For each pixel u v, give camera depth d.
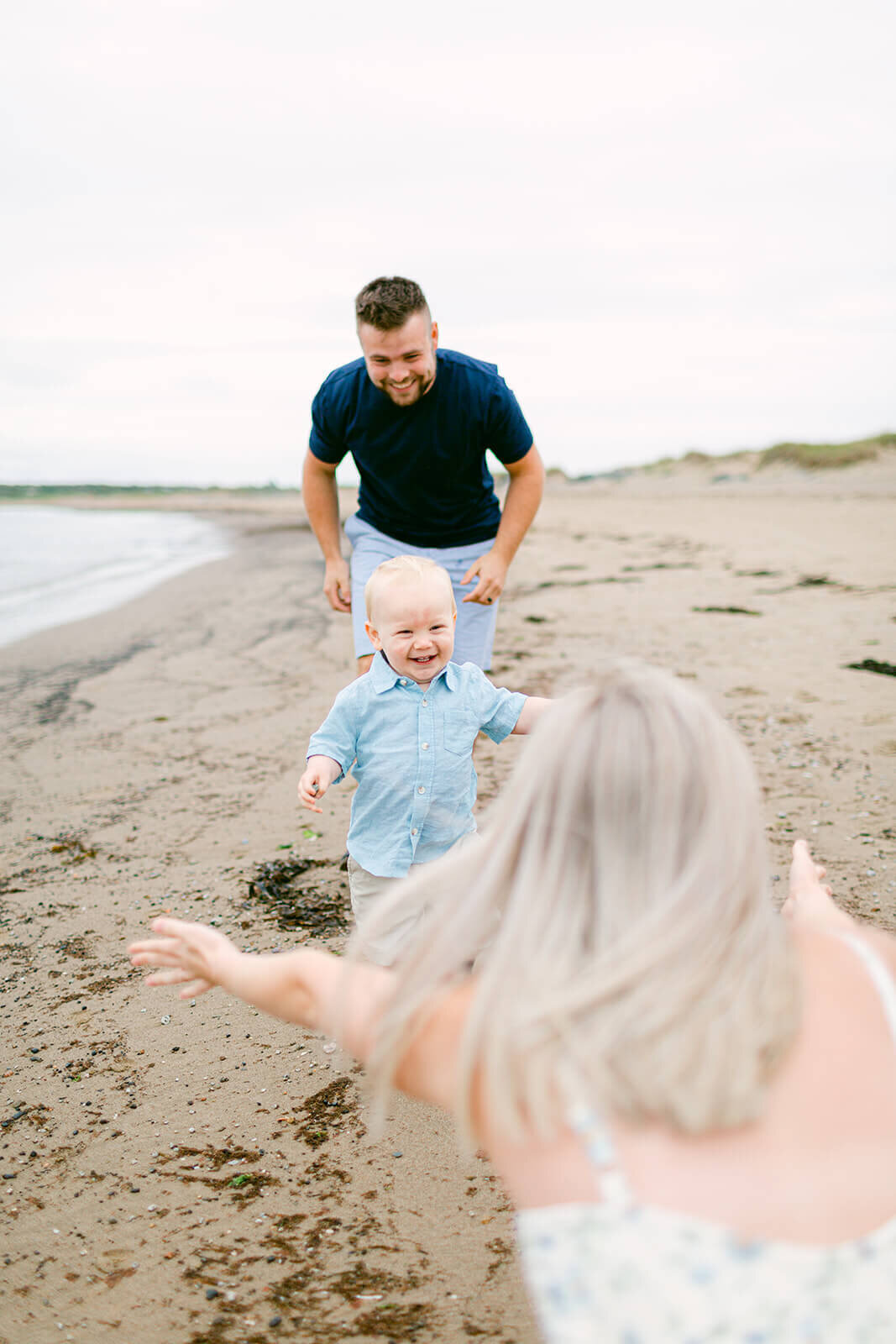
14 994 3.09
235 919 3.46
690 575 11.07
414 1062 1.24
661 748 1.16
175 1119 2.45
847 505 23.80
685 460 65.56
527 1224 1.09
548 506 31.30
